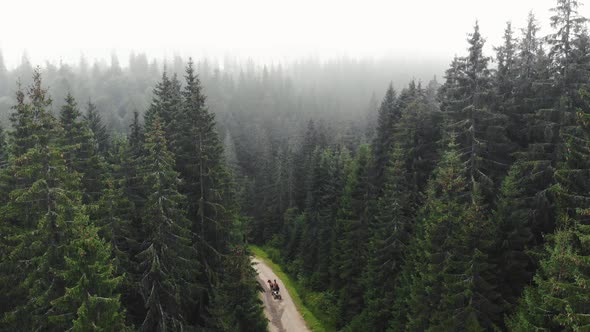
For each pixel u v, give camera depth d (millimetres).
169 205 20047
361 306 32156
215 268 24828
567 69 20703
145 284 19719
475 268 17844
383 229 28125
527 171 21844
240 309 23438
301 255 46875
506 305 18141
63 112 24156
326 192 44875
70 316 14070
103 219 19828
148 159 20156
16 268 16141
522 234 19672
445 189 19922
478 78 23375
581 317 11406
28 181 18141
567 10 20562
